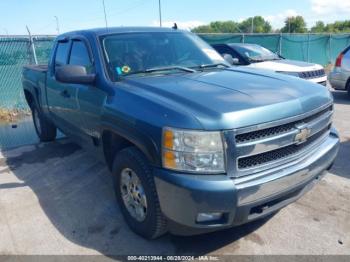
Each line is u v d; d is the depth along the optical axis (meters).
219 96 2.77
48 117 5.62
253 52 9.45
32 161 5.39
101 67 3.58
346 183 4.16
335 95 10.34
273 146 2.63
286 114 2.69
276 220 3.41
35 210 3.82
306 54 18.25
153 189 2.77
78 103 3.97
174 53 4.00
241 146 2.49
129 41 3.91
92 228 3.42
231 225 2.56
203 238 3.18
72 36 4.47
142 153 2.92
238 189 2.44
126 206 3.29
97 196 4.09
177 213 2.57
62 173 4.84
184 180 2.46
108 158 3.67
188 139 2.46
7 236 3.35
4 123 8.09
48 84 5.07
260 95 2.82
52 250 3.10
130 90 3.10
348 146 5.51
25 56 9.01
